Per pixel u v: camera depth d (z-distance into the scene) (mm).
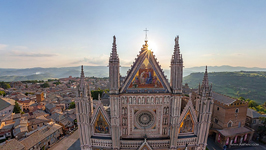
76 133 81188
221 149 68312
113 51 34688
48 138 70188
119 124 37281
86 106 37219
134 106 37500
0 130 75438
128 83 36969
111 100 35750
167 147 38875
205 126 39938
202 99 38719
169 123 38656
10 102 115500
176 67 35812
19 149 56938
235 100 71125
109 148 38031
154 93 36906
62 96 180125
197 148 40625
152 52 37125
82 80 36781
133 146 37875
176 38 35719
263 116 79562
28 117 97375
